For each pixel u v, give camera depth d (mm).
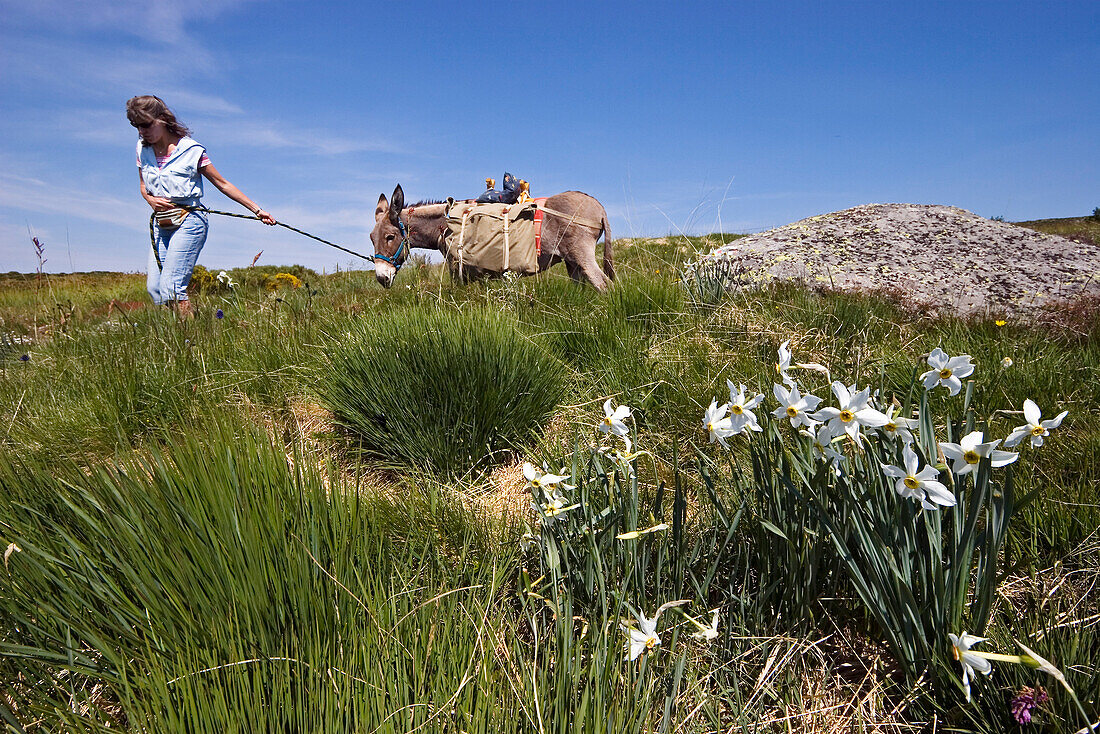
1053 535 1944
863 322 4512
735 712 1428
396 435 2871
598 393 3490
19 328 5945
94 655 1472
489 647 1451
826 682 1590
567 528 1794
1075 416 2854
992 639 1472
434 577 1768
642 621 1344
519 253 5984
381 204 6977
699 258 6539
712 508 2088
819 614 1734
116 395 3260
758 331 4133
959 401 2998
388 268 6617
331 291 7539
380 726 1134
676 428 2988
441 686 1281
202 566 1504
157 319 4684
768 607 1745
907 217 7984
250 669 1318
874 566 1474
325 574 1563
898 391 3119
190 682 1209
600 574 1577
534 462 2711
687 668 1543
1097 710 1238
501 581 1790
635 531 1598
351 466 2926
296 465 1908
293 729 1191
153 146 5000
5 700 1332
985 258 6637
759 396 1447
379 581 1615
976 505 1318
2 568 1515
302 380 3691
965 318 4984
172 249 5137
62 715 1247
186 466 1769
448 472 2846
